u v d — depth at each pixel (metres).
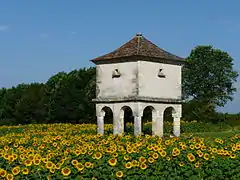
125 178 14.15
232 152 17.66
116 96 31.23
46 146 20.73
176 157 15.96
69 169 13.62
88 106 62.72
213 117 58.25
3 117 73.00
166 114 51.31
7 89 78.19
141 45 31.45
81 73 67.00
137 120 29.94
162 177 14.39
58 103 64.38
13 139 24.78
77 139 23.02
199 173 15.07
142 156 15.83
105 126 39.44
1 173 13.35
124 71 30.95
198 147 17.44
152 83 30.88
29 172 13.89
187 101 61.78
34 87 71.38
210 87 88.94
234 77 88.81
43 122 66.94
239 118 58.06
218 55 88.75
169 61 31.72
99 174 14.13
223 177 15.30
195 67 89.31
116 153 16.36
